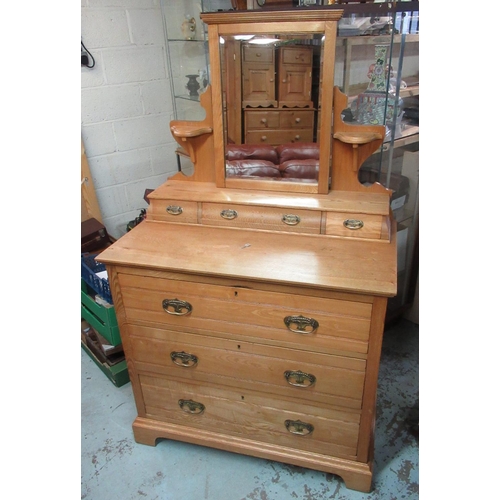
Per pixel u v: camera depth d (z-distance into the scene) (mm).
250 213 1385
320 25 1189
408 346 1982
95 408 1735
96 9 1805
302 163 1380
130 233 1411
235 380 1371
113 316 1705
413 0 1435
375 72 1510
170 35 1948
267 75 1287
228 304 1247
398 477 1426
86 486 1432
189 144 1464
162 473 1475
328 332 1189
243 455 1538
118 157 2090
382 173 1742
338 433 1348
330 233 1326
